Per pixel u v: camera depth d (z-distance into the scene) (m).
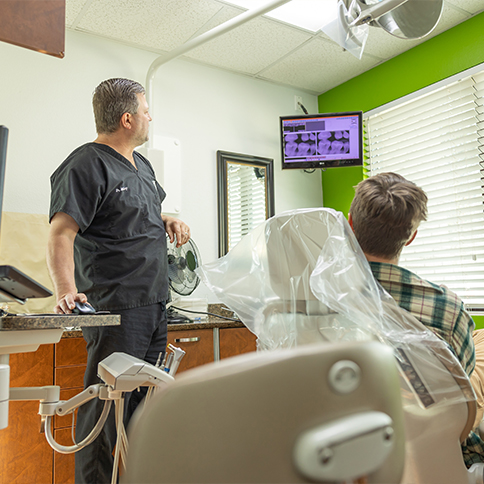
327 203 3.85
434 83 3.08
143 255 1.59
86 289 1.56
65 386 2.02
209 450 0.34
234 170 3.37
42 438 1.96
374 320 0.86
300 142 3.37
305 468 0.36
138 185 1.68
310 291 1.00
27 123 2.60
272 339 1.02
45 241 2.47
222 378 0.35
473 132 2.88
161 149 3.04
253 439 0.35
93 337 1.53
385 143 3.44
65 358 2.03
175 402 0.34
